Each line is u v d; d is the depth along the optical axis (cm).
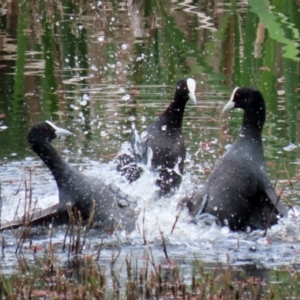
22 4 2592
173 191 1272
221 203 1098
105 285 834
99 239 1028
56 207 1105
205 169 1333
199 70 1909
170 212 1140
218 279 859
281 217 1086
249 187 1096
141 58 2000
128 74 1888
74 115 1612
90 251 973
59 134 1127
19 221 1062
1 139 1466
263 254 966
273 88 1772
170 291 821
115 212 1093
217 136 1490
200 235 1047
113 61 1988
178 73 1888
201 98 1717
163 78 1855
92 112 1627
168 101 1692
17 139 1468
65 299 799
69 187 1107
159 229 1034
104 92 1759
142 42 2145
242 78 1842
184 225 1084
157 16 2405
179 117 1294
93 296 804
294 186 1221
